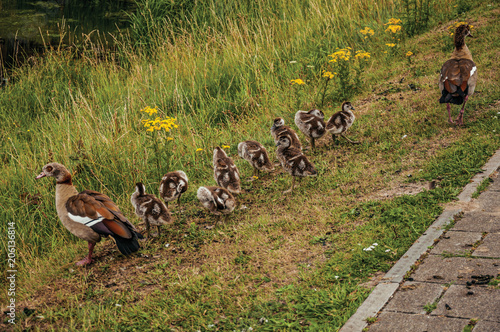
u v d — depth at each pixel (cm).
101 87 1579
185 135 1210
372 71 1391
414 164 866
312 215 781
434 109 1054
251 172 1030
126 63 1778
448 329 469
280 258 678
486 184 738
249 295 604
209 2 1930
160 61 1709
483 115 988
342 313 531
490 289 515
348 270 612
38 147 1167
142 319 588
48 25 2300
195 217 862
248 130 1231
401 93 1206
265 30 1605
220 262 697
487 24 1448
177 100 1317
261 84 1402
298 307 555
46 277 723
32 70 1606
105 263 741
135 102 1398
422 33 1547
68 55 1702
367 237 673
